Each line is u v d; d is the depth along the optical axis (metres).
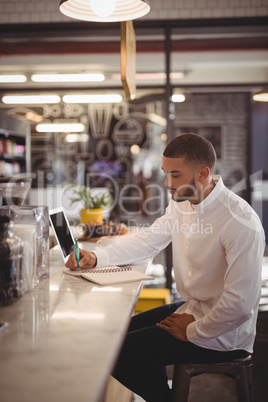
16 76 6.71
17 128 6.85
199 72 7.44
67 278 1.69
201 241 1.67
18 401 0.72
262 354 2.91
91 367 0.86
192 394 2.43
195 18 4.02
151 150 7.53
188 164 1.63
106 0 1.88
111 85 6.73
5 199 1.95
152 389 1.61
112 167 7.72
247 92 8.23
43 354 0.92
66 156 7.93
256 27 4.09
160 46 5.16
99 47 5.64
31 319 1.16
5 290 1.27
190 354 1.55
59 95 6.76
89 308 1.27
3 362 0.88
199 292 1.71
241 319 1.45
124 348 1.58
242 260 1.48
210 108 8.38
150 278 1.67
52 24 4.12
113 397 1.86
